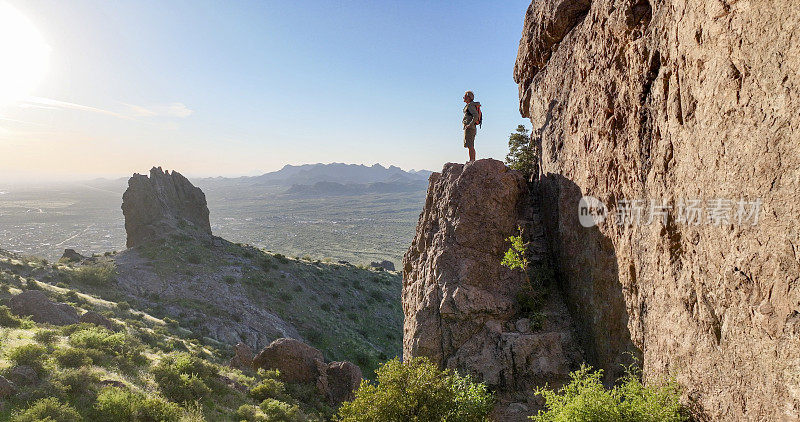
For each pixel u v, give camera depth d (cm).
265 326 6819
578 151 1559
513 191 1947
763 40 616
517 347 1570
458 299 1730
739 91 675
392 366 1456
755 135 639
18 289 4656
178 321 6009
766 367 628
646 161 1062
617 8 1180
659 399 899
